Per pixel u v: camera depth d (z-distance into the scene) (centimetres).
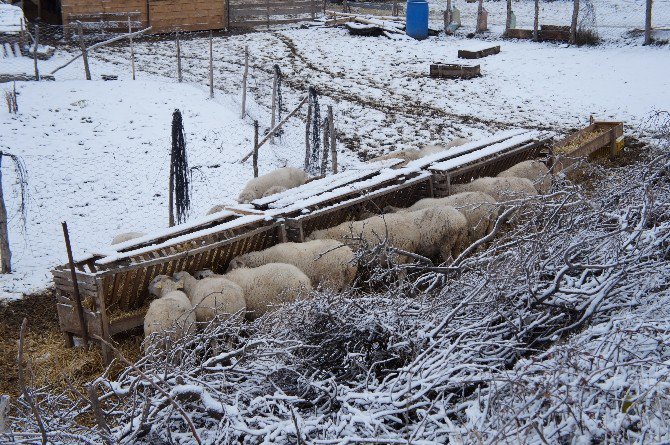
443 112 2150
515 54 2742
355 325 653
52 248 1337
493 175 1580
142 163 1684
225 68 2491
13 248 1333
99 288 953
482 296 664
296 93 2291
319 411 593
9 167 1612
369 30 3044
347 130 2003
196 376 667
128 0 2856
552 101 2230
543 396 487
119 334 1006
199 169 1670
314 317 659
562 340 666
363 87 2378
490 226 1232
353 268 1053
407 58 2720
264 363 620
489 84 2402
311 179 1421
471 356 598
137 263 990
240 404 579
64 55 2488
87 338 979
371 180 1300
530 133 1641
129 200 1534
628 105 2159
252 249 1159
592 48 2794
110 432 562
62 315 991
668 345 558
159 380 554
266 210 1183
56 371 922
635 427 495
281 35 3017
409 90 2358
